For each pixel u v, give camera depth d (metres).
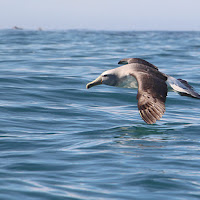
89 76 24.14
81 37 83.75
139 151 11.12
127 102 18.00
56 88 20.17
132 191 8.46
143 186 8.70
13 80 21.75
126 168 9.76
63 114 15.46
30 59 33.28
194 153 11.00
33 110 15.84
